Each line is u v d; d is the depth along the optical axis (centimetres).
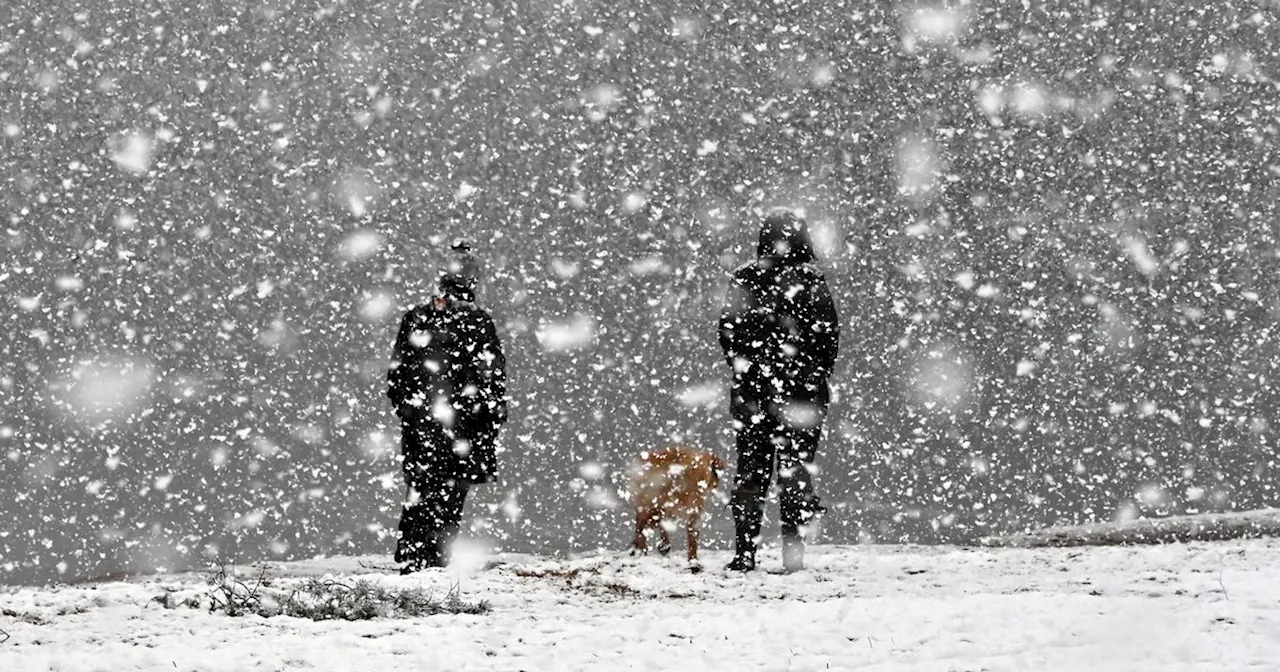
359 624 770
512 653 648
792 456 1252
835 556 1351
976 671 554
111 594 889
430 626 757
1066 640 635
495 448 1356
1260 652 562
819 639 671
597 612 854
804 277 1275
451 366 1322
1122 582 911
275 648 655
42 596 890
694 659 616
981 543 1566
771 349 1256
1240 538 1364
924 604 791
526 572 1139
